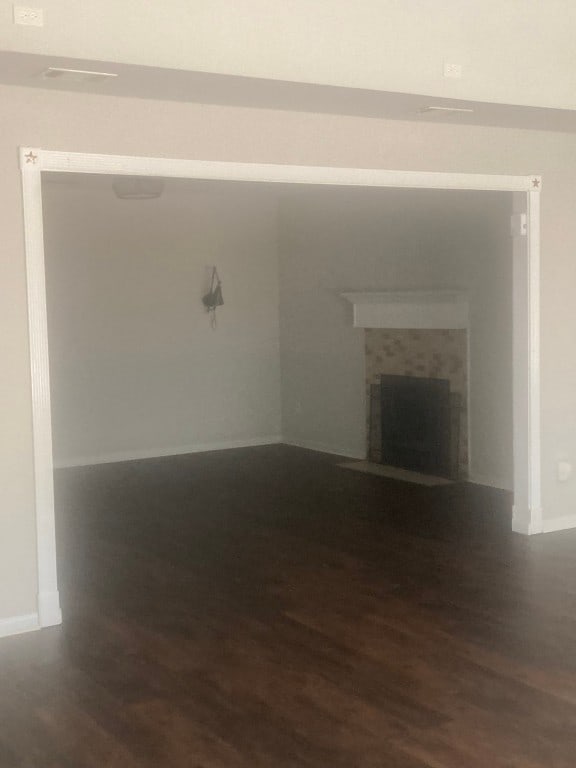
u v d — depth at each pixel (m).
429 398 7.66
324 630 4.19
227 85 4.04
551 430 5.75
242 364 9.27
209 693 3.54
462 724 3.23
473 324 7.21
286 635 4.14
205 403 9.08
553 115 4.96
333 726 3.24
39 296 4.12
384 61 4.24
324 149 4.81
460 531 5.88
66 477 7.88
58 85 4.00
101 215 8.37
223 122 4.50
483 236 7.03
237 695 3.51
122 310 8.54
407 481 7.46
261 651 3.95
